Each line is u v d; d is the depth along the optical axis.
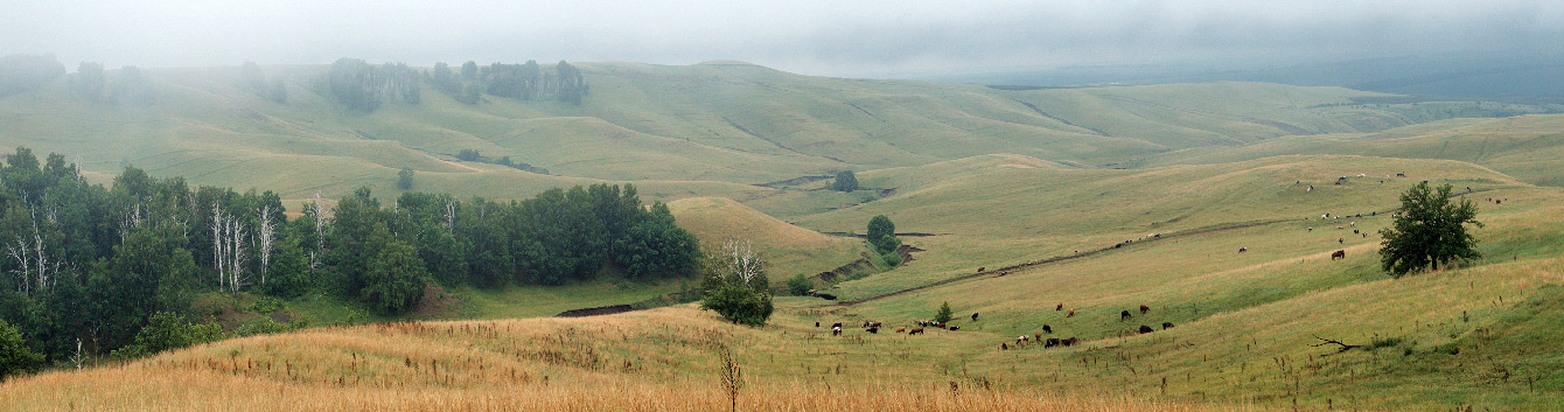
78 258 115.00
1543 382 27.83
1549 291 35.66
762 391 23.94
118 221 127.06
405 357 40.28
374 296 121.62
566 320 60.78
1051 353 53.62
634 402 21.92
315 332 45.12
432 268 133.88
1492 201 125.75
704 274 139.75
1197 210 173.75
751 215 192.00
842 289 138.12
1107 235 161.50
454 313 126.38
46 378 30.67
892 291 128.38
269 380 32.88
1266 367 37.72
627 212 158.38
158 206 126.12
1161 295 72.88
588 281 150.00
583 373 42.97
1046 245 157.25
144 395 27.59
